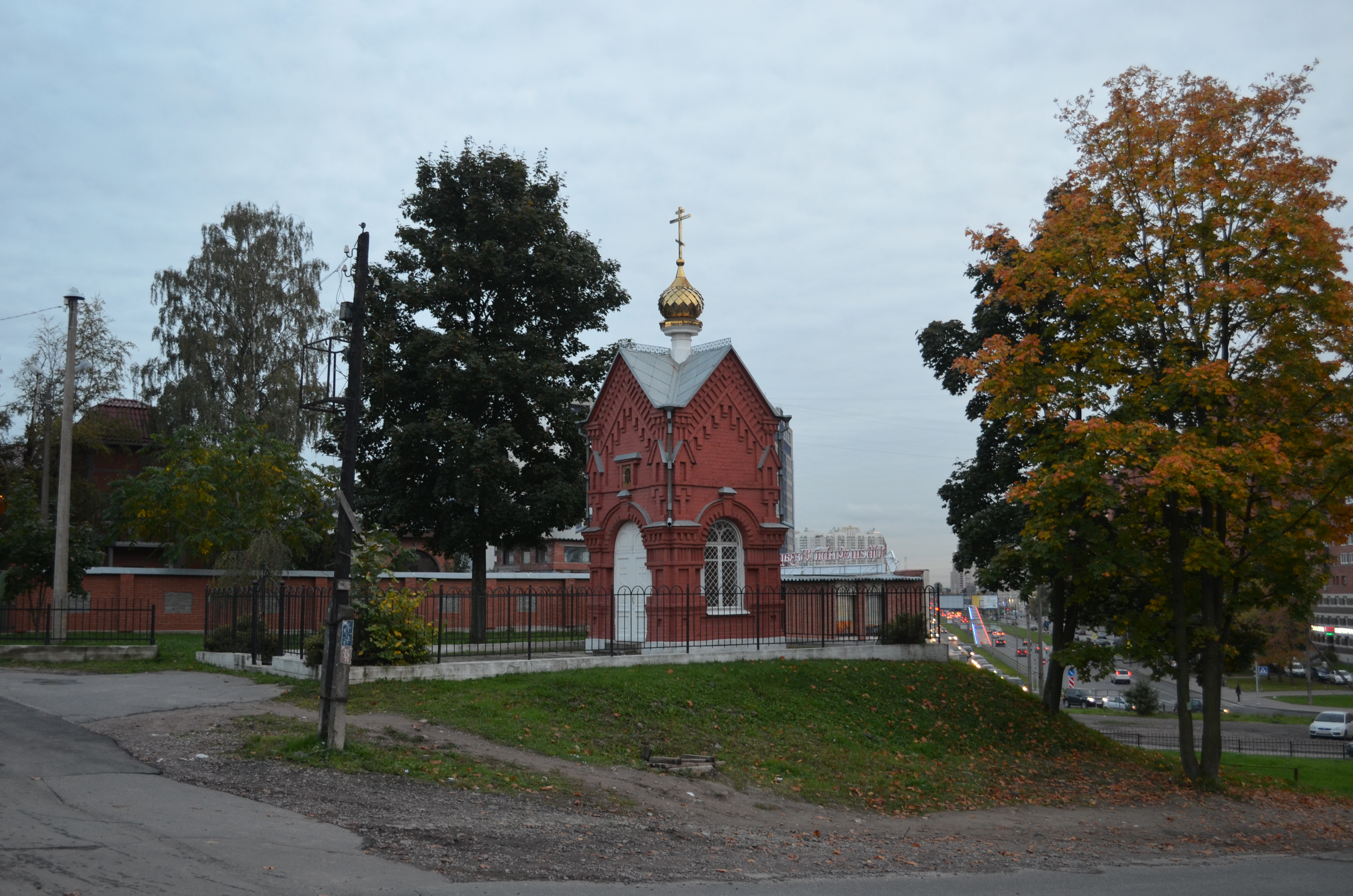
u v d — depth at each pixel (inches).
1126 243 852.6
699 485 1036.5
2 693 766.5
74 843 369.7
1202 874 509.7
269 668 896.9
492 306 1374.3
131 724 646.5
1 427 1866.4
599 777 620.4
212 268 1929.1
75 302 1159.0
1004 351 887.7
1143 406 842.8
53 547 1230.3
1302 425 836.0
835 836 566.9
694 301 1149.7
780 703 871.7
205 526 1561.3
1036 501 858.1
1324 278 803.4
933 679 1043.3
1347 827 746.8
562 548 2773.1
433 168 1366.9
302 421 1868.8
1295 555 835.4
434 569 2393.0
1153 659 964.0
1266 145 847.1
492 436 1237.7
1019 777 836.0
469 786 547.8
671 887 390.3
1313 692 3176.7
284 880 345.4
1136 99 877.2
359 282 613.0
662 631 998.4
